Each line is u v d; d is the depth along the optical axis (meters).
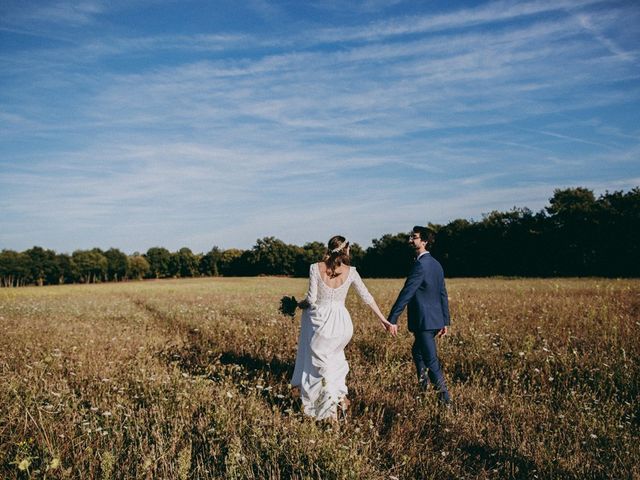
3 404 4.37
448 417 4.43
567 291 17.72
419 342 5.45
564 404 4.79
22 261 95.69
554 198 61.44
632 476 3.26
